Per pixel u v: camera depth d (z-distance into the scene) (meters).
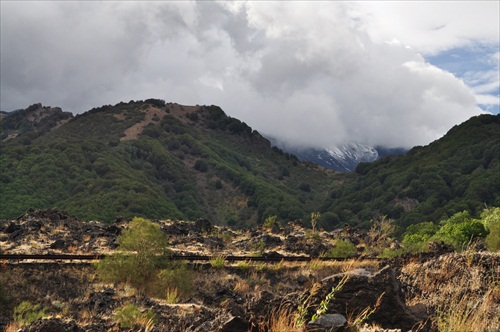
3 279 26.59
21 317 22.12
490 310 8.64
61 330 12.97
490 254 13.94
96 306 23.55
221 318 8.57
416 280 13.38
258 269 32.56
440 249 33.09
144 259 28.56
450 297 11.27
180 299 26.55
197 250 39.22
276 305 9.11
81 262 29.98
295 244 42.53
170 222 50.59
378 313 9.57
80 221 45.88
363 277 9.86
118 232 41.97
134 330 15.80
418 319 9.47
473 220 44.97
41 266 28.98
